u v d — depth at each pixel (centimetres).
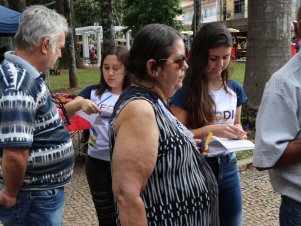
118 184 150
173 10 2161
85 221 398
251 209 412
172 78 162
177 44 161
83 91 317
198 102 235
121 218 150
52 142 209
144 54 161
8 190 198
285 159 177
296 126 178
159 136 155
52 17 209
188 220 162
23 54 206
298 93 176
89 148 287
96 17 3503
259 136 181
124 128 152
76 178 520
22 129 189
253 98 666
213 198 174
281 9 648
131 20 2252
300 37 187
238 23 3478
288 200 188
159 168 156
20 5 1409
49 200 210
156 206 157
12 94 189
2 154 200
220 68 235
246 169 529
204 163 175
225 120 246
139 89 161
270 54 655
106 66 299
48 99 207
